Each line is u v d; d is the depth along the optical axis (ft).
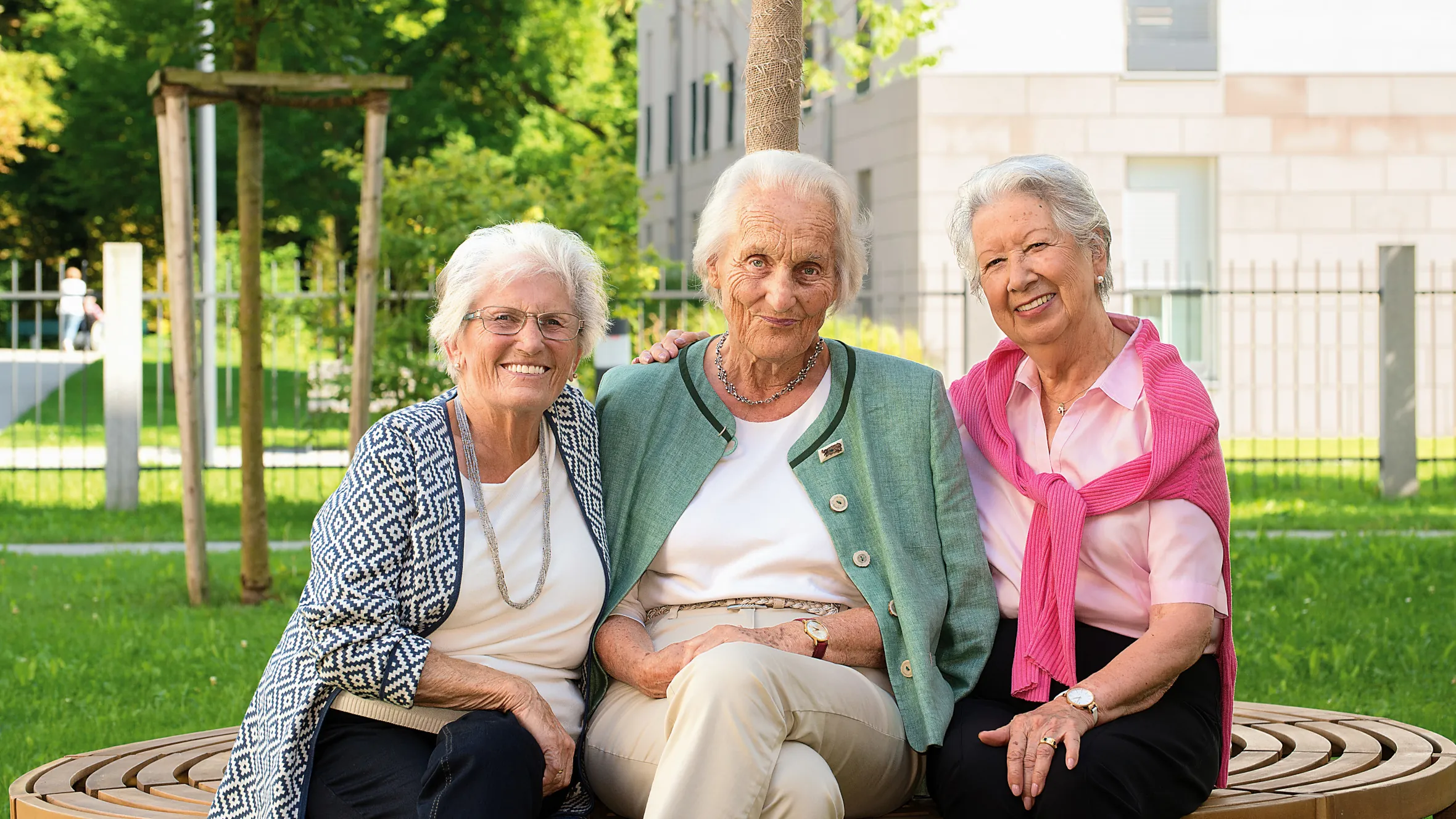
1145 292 41.24
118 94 78.43
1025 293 9.61
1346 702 17.83
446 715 8.99
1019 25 54.90
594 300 9.71
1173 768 8.90
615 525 10.12
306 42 23.57
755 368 10.32
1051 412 10.12
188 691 19.06
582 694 9.86
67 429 57.52
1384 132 57.16
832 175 10.05
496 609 9.27
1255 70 56.44
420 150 81.05
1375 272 57.36
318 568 8.96
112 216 87.30
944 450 10.12
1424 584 25.46
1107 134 55.88
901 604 9.69
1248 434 57.31
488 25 80.59
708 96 81.46
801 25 13.44
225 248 90.68
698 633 9.87
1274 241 57.11
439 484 9.16
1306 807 9.20
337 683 8.76
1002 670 9.90
